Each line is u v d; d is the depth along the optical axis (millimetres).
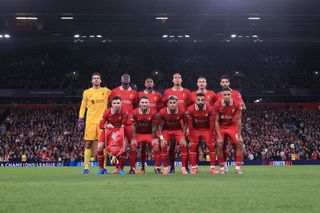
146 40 52625
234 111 12719
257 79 58562
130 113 13719
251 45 56750
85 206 5367
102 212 4922
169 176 11172
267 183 8469
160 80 58250
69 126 46125
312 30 48719
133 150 12953
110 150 12719
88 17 43906
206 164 32094
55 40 52500
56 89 52594
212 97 13984
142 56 63781
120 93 13867
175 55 64250
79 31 50125
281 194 6496
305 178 10281
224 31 49188
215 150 13023
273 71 60625
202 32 50656
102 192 6848
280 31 49062
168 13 40719
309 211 4914
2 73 57188
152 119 12805
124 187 7652
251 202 5621
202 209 5066
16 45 58469
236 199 5918
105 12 40594
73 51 62188
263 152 38188
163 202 5652
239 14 40969
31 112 49906
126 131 13133
